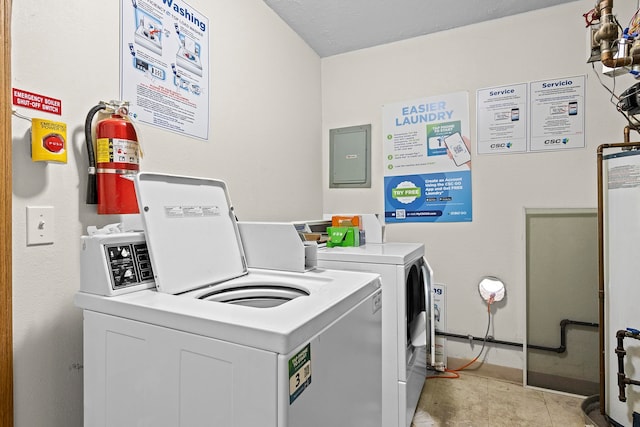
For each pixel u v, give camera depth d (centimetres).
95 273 96
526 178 222
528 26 221
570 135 211
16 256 97
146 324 85
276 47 223
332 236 191
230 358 74
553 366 212
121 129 115
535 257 217
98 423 93
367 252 166
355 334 106
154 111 139
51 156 100
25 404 99
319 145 282
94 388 94
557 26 213
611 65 167
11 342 95
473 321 234
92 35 117
